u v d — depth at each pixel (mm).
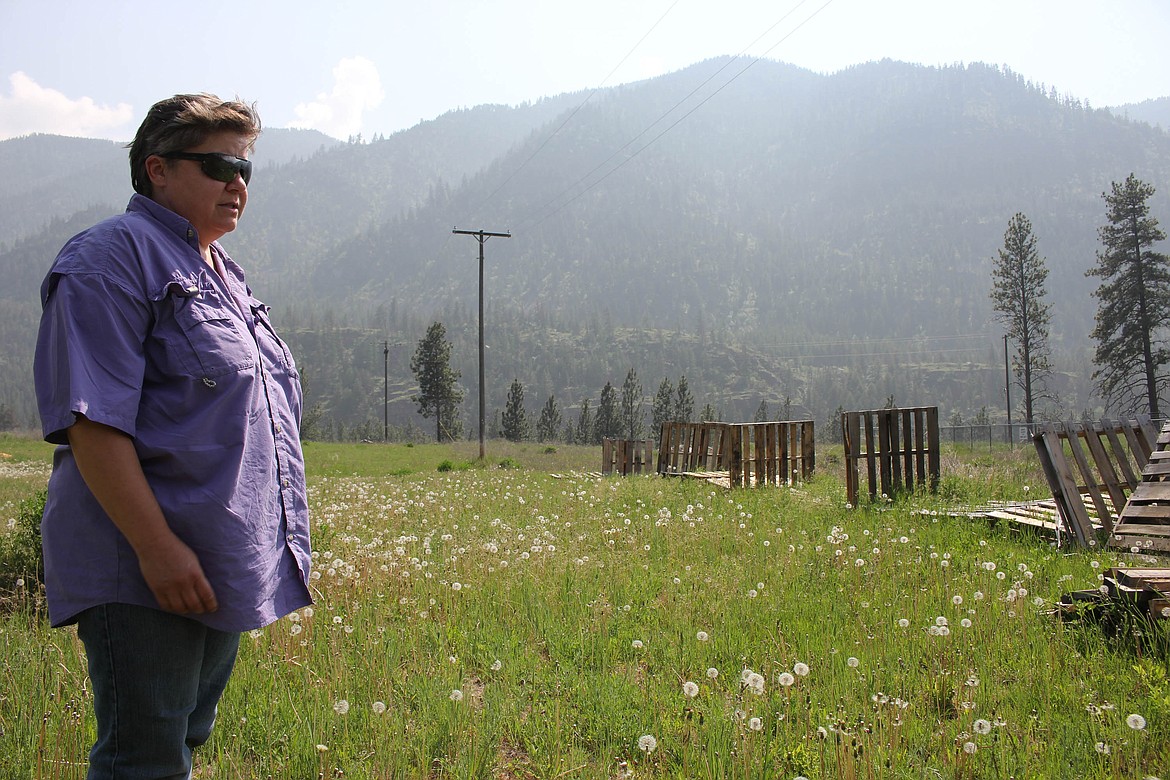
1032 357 69000
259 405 2461
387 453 42969
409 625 5562
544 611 5930
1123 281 52969
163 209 2439
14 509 13312
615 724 3883
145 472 2213
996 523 9305
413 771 3410
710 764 3393
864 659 4668
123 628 2188
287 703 4031
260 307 2771
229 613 2275
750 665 4715
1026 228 68438
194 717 2619
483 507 12922
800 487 15383
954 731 3658
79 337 2105
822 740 3432
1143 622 4770
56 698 4027
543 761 3578
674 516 11086
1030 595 5973
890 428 11719
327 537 8672
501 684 4461
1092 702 3889
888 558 7387
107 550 2191
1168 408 54562
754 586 6672
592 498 13656
